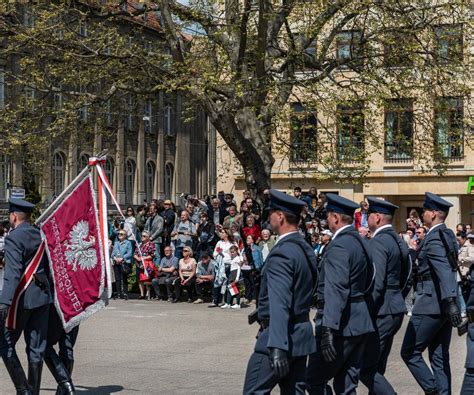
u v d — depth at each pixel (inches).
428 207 454.6
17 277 424.5
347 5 1032.8
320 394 381.4
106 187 477.4
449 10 1088.2
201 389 509.7
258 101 1043.9
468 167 1918.1
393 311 426.3
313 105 1043.9
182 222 1104.8
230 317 914.1
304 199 1142.3
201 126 3115.2
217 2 1094.4
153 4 1159.6
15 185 2018.9
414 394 495.2
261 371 326.6
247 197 1088.8
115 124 1251.2
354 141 1140.5
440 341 459.5
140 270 1107.3
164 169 2849.4
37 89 1112.2
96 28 1122.0
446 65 1089.4
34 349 434.6
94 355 652.1
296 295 326.3
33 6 1089.4
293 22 1080.8
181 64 1052.5
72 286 446.9
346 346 375.9
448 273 439.5
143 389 509.7
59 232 445.4
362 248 376.8
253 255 1031.0
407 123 1170.0
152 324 849.5
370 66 1097.4
